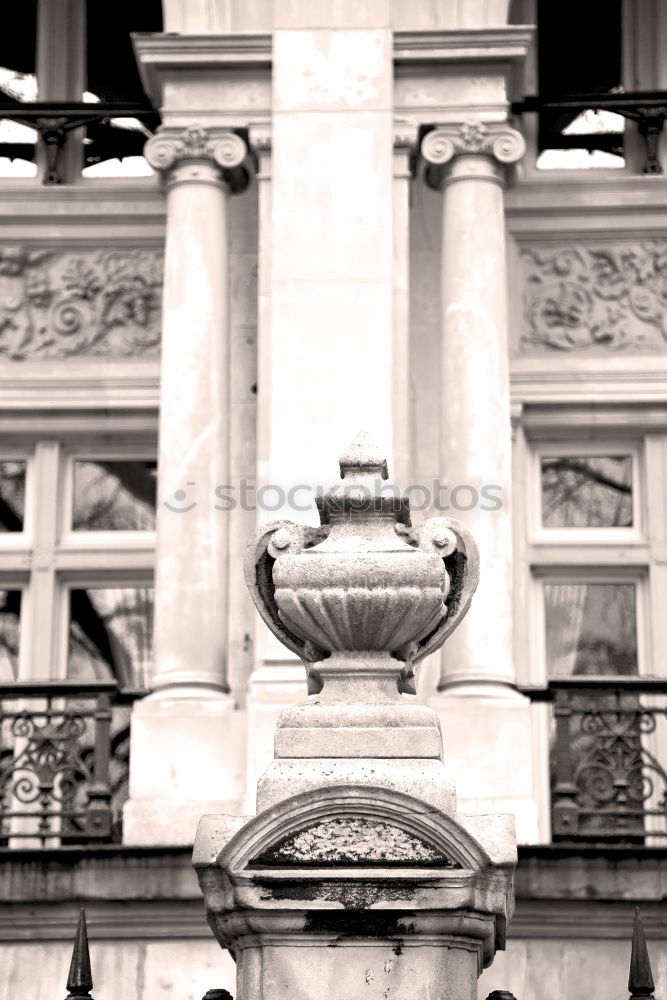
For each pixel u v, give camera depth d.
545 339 46.97
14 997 36.25
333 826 20.58
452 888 20.27
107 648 47.00
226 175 43.12
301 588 21.48
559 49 49.56
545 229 47.38
